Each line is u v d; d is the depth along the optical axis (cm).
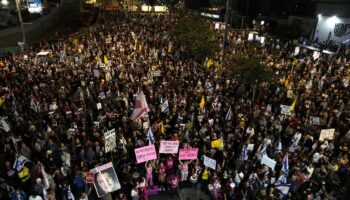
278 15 5475
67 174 1190
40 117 1530
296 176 1183
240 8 6297
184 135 1409
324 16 4191
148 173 1234
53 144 1266
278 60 2741
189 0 7538
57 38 4684
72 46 3183
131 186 1181
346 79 2116
